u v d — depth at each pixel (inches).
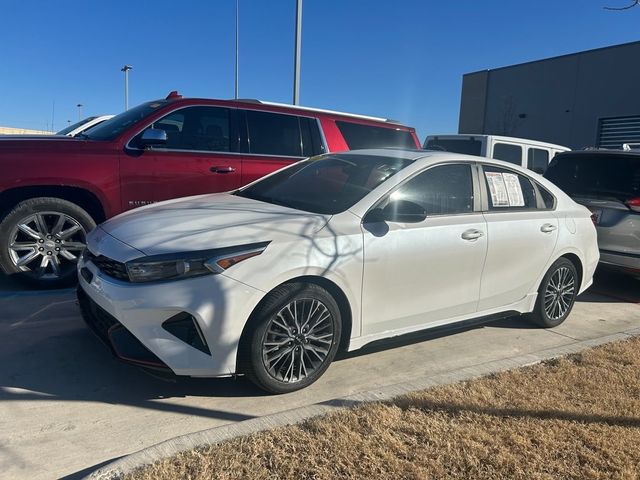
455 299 178.7
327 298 147.6
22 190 208.1
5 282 226.8
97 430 125.8
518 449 121.6
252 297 135.2
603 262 272.8
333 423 126.6
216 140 243.8
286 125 261.9
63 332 177.6
